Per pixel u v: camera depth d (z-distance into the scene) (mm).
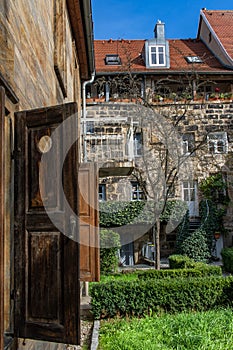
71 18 7926
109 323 6484
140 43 18672
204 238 14375
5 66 2670
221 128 15016
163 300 6910
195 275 8688
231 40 17688
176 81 14789
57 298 2711
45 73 4441
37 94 3861
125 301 6887
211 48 18469
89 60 10547
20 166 2865
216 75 16234
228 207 15031
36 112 2871
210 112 15016
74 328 2635
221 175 14984
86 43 9328
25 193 2842
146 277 8664
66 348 5605
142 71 15375
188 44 19328
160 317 6531
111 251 11711
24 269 2795
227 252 12188
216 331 5441
